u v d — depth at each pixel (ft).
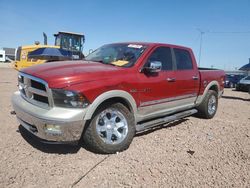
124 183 11.53
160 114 18.12
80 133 13.20
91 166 12.87
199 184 11.86
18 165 12.57
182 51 20.54
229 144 17.28
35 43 60.95
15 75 76.64
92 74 13.75
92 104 13.17
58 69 14.08
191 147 16.26
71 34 59.77
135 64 16.10
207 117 24.16
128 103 15.20
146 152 14.98
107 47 19.52
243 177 12.76
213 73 24.39
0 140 15.44
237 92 61.36
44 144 15.16
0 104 25.27
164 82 17.62
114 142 14.53
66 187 10.95
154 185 11.53
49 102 12.87
